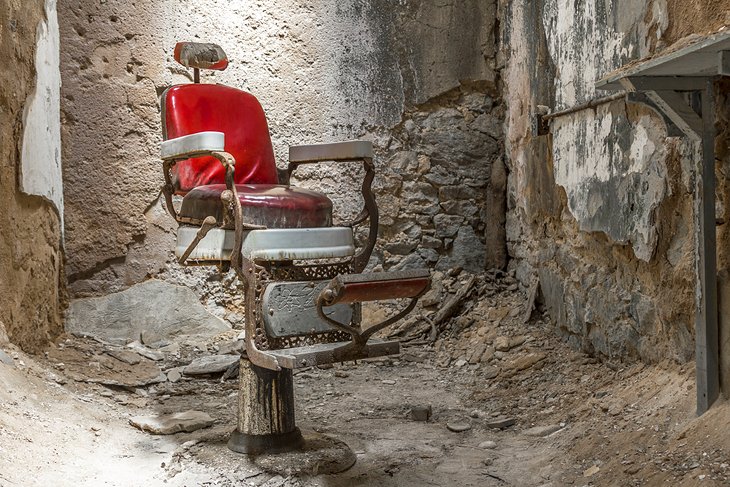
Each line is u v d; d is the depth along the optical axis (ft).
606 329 10.76
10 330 11.17
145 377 12.30
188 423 9.91
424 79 15.46
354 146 9.45
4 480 7.27
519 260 14.87
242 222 8.01
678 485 6.80
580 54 11.23
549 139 12.71
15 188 11.25
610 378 10.24
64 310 13.62
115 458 8.71
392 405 11.19
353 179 15.21
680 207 8.68
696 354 7.78
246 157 10.10
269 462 8.30
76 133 13.69
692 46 6.28
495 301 14.60
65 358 12.30
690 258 8.47
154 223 14.20
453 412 10.79
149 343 13.89
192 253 8.60
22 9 11.43
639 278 9.84
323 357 7.95
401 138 15.47
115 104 13.92
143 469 8.40
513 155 14.93
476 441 9.48
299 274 8.50
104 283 13.98
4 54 10.77
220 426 10.09
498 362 12.62
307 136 15.03
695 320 8.07
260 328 8.07
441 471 8.42
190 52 10.04
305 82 14.98
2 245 10.84
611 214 10.27
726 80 7.80
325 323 8.46
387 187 15.37
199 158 9.68
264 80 14.78
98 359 12.53
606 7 10.23
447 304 14.64
